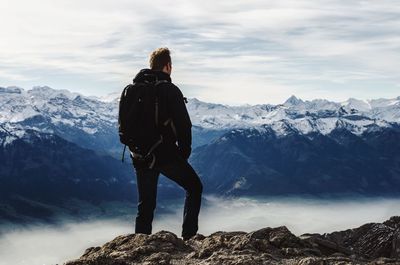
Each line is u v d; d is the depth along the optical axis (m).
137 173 10.92
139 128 10.45
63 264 8.80
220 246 9.51
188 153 10.71
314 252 9.49
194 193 11.16
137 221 10.98
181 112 10.40
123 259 8.98
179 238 10.08
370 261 9.23
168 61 10.84
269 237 9.87
